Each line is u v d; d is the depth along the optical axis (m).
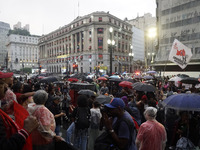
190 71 30.39
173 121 5.00
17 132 1.59
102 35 65.19
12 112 2.67
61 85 11.09
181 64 10.71
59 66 85.50
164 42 34.78
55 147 2.69
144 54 98.25
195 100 3.87
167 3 34.50
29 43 140.25
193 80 9.05
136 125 3.86
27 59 139.38
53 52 92.19
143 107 5.49
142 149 3.22
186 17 31.05
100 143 2.52
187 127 4.07
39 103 3.00
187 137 3.93
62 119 8.12
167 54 33.81
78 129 4.45
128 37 80.69
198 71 29.39
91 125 4.80
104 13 64.81
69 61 76.44
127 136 2.43
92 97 6.73
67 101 7.99
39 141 2.69
